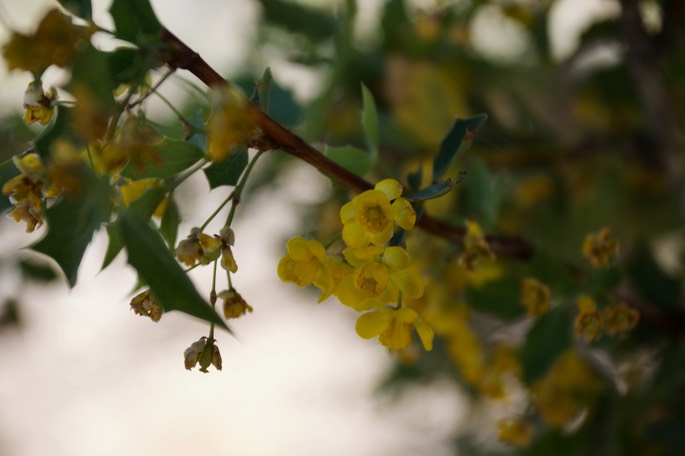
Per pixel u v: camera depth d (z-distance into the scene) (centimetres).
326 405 87
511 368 46
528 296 39
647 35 48
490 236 39
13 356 110
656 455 44
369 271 33
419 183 35
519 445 49
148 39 32
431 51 54
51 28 30
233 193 33
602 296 39
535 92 58
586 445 45
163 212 34
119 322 110
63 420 109
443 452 74
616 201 54
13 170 36
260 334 113
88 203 31
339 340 98
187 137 33
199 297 30
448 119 51
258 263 91
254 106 32
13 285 54
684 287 46
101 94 30
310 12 55
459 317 43
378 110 55
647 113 49
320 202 60
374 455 95
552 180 55
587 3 60
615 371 46
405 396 67
